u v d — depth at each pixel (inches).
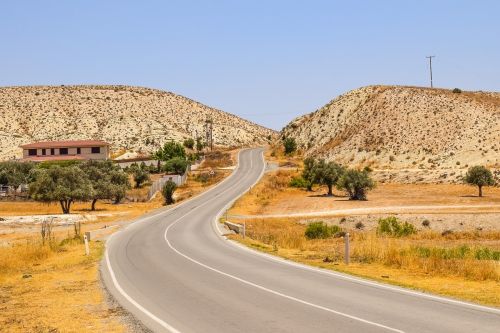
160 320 475.8
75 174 2628.0
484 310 477.4
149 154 6471.5
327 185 3321.9
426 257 857.5
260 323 447.8
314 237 1603.1
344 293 570.3
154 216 2183.8
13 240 1624.0
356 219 2070.6
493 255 959.6
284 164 4601.4
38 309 557.0
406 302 517.7
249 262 862.5
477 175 2864.2
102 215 2411.4
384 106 5684.1
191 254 1006.4
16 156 6127.0
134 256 1005.8
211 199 2878.9
